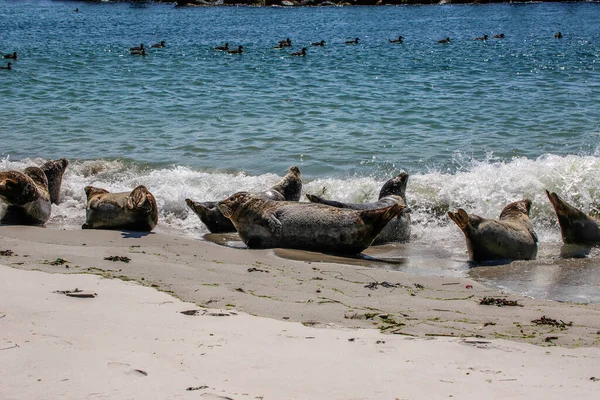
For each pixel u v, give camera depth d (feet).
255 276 31.55
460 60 136.36
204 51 162.81
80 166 61.72
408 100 91.81
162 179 56.65
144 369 18.71
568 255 38.96
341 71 123.54
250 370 18.99
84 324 22.66
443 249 41.22
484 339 22.86
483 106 86.12
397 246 42.16
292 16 295.48
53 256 33.91
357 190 52.26
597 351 21.97
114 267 32.09
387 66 129.39
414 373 19.24
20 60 143.13
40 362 18.93
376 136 71.56
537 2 351.25
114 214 43.57
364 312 26.30
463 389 18.06
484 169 54.60
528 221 40.22
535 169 51.52
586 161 51.67
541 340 23.34
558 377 19.29
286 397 17.15
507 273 34.83
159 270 31.81
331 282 30.99
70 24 260.83
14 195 44.55
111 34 216.33
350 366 19.66
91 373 18.28
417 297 28.91
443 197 50.01
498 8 319.27
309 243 39.58
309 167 60.70
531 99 89.97
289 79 114.42
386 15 294.25
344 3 357.41
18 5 411.34
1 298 25.53
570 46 158.10
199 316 24.50
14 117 84.38
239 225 41.47
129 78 117.60
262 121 80.23
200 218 46.39
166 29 237.04
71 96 99.30
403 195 47.06
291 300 27.61
